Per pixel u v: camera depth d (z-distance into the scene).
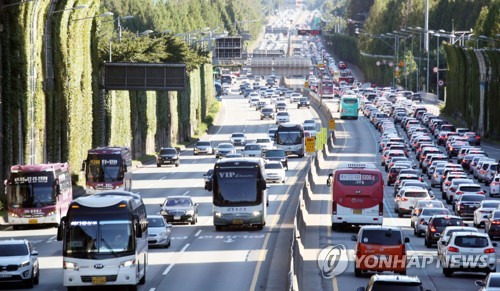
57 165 129.75
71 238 76.50
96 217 76.81
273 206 148.38
